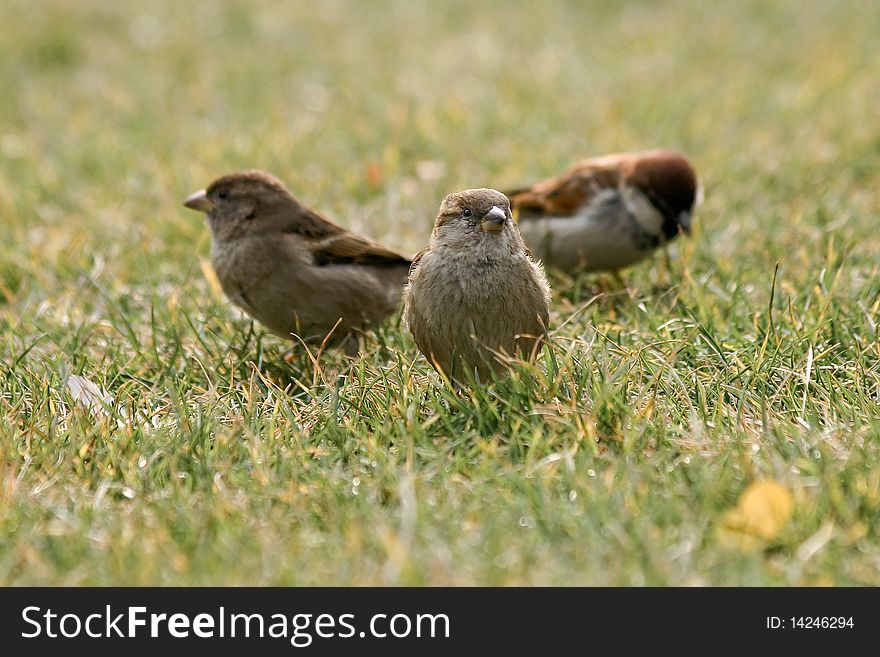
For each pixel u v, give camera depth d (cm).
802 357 982
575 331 1090
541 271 984
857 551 719
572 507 767
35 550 747
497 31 2666
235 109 2123
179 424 916
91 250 1402
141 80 2330
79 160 1820
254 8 2828
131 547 745
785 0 2809
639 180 1278
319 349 1099
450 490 796
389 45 2561
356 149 1814
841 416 884
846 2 2769
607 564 715
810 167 1633
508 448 855
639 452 844
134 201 1622
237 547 744
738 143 1767
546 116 1966
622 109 1969
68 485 840
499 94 2108
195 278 1325
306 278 1110
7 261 1360
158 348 1132
